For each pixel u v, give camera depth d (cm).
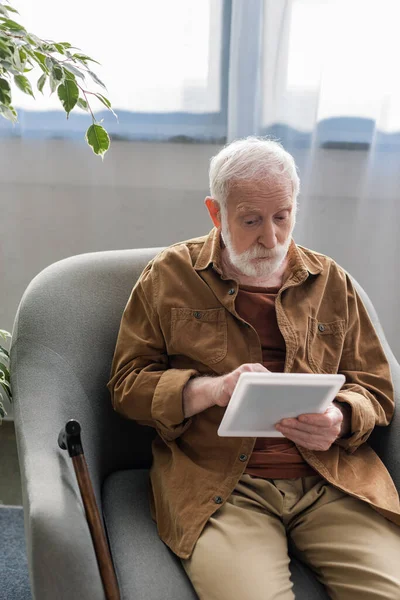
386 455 160
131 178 222
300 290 160
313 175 220
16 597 178
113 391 157
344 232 227
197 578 130
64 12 205
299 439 138
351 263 231
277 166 144
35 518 120
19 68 134
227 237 150
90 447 154
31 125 217
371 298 234
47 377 153
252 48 207
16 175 222
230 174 145
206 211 227
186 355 155
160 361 158
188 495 144
